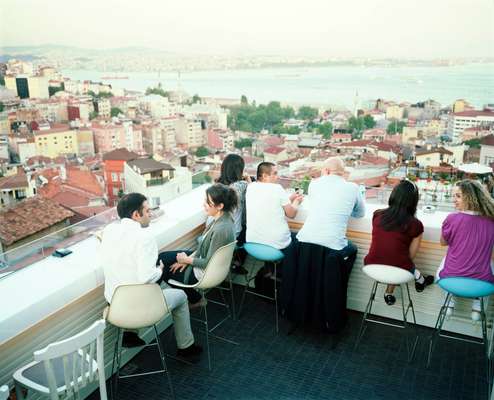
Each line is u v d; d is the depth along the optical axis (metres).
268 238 2.89
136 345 2.45
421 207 3.13
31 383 1.73
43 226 4.12
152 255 2.15
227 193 2.52
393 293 3.07
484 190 2.37
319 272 2.69
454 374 2.52
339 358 2.68
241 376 2.51
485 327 2.54
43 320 2.08
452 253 2.42
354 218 3.00
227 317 3.17
